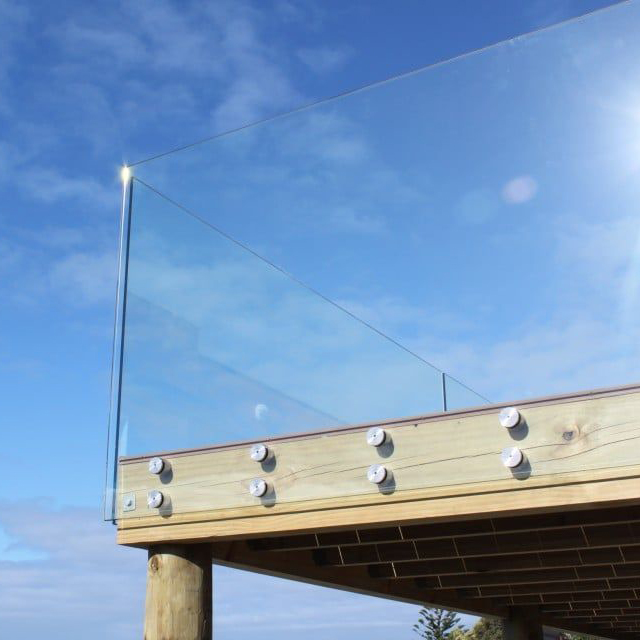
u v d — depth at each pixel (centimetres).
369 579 800
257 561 646
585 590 909
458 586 866
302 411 523
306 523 509
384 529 622
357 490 499
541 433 453
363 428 503
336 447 510
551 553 734
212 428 546
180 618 544
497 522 596
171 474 554
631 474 429
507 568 750
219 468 541
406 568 790
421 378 488
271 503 522
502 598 1052
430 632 3291
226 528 530
